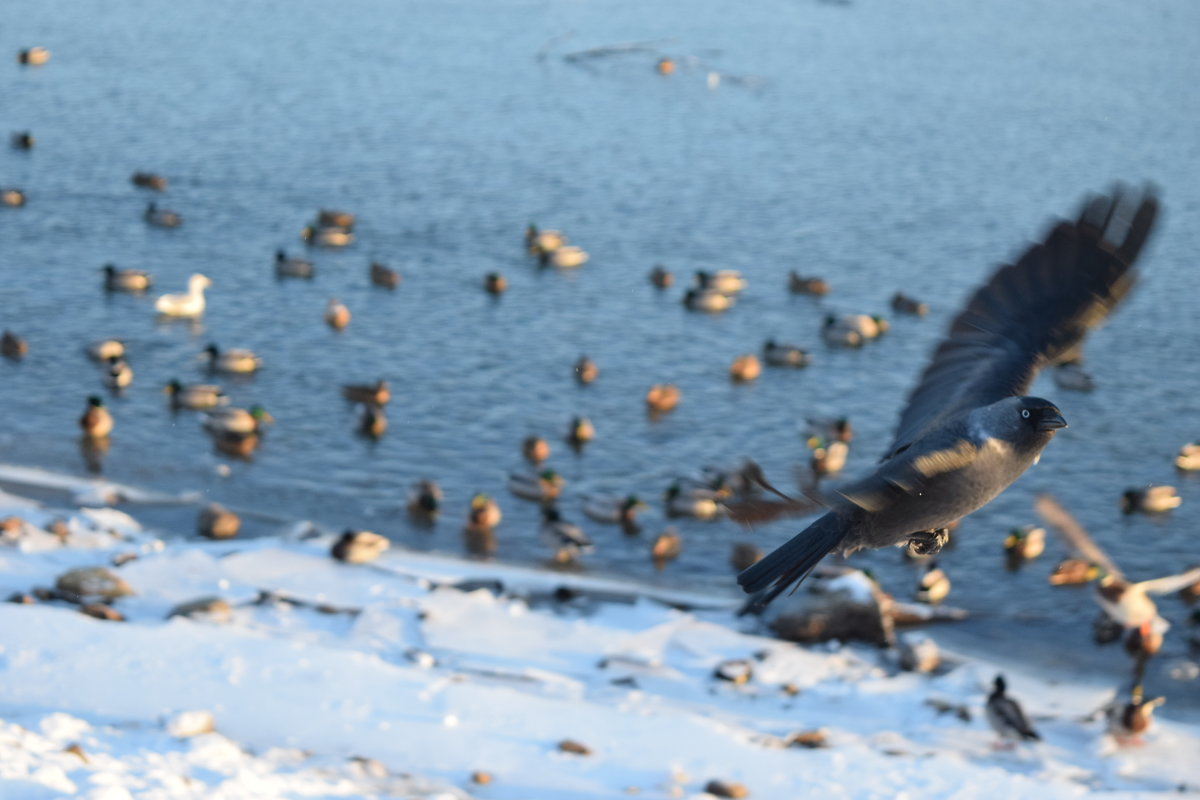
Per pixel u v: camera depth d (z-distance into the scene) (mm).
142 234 52531
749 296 49438
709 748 20469
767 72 82562
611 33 91188
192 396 38656
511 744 20016
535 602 29484
